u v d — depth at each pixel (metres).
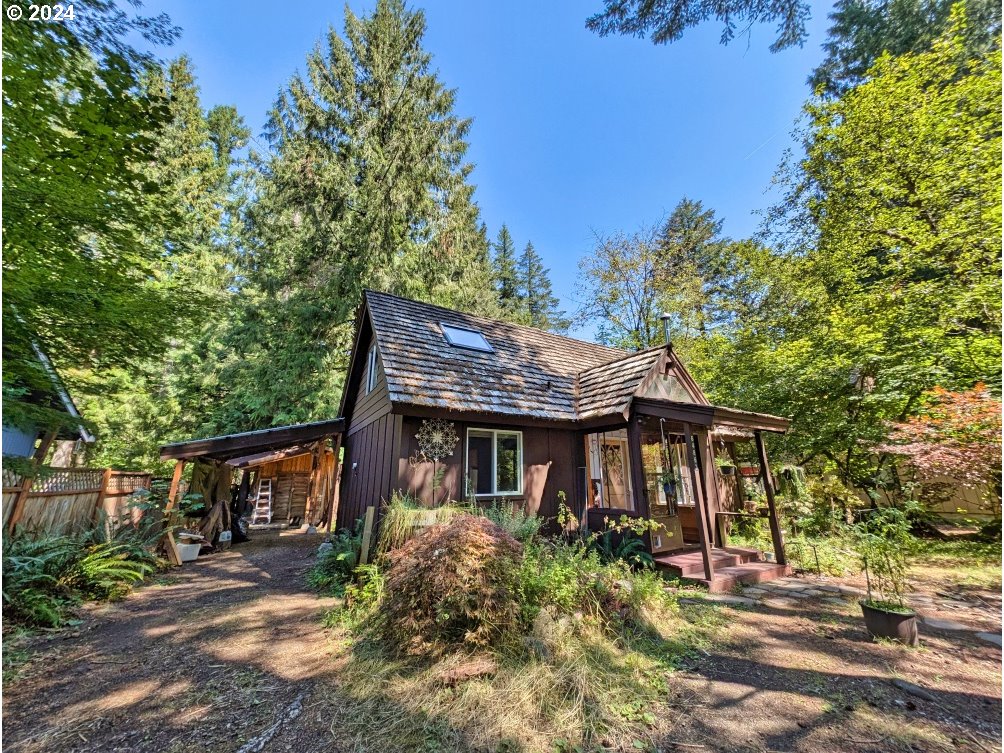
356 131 17.11
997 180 9.62
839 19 16.27
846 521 9.34
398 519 5.86
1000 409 6.96
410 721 2.92
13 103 3.86
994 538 9.20
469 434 7.86
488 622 3.69
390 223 16.73
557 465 8.59
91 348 5.20
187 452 8.70
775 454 12.20
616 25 7.97
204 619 5.04
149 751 2.64
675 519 8.03
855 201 12.25
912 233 11.03
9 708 3.11
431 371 7.83
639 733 2.85
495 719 2.90
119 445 15.84
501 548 4.13
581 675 3.34
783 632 4.61
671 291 20.28
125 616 5.17
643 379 8.12
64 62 3.96
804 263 13.91
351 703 3.16
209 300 6.02
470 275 20.52
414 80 18.08
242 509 13.34
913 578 6.74
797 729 2.89
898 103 10.99
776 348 13.38
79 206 4.29
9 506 5.75
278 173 16.36
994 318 9.46
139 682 3.51
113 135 4.33
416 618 3.74
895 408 10.20
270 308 15.88
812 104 12.86
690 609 5.26
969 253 9.92
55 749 2.66
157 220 5.23
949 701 3.20
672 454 9.23
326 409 15.47
